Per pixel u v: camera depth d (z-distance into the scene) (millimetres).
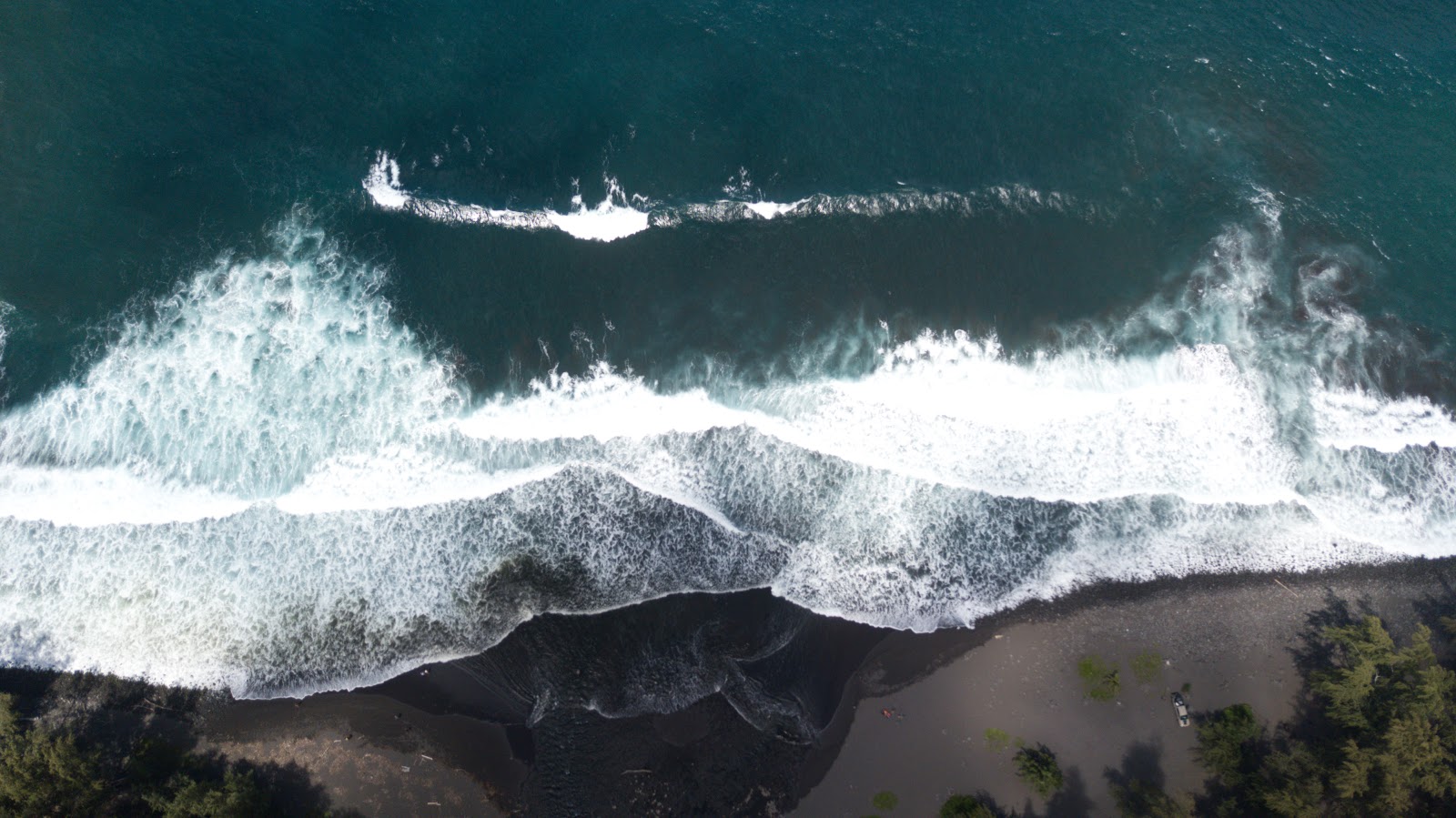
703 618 32094
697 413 34312
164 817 28875
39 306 33938
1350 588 33125
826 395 34656
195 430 33125
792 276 36062
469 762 30297
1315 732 31328
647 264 36000
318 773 30141
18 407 32938
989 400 34750
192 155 36500
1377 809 28906
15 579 31531
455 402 33812
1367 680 30281
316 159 36844
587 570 32469
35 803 27969
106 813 29031
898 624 32406
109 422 33031
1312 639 32469
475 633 31688
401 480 33062
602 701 30984
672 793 29953
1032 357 35250
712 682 31297
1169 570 33219
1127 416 34750
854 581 32844
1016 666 31938
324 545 32250
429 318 34719
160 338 33938
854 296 35750
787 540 33250
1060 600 32812
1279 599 32938
